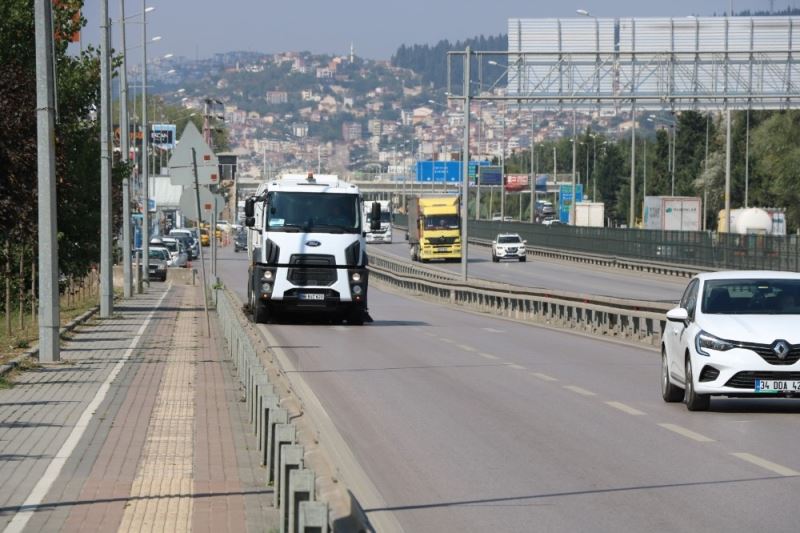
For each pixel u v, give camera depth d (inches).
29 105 4156.0
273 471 1288.1
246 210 4183.1
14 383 2301.9
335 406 2028.8
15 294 4756.4
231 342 2783.0
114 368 2608.3
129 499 1220.5
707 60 6441.9
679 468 1451.8
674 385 2084.2
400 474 1417.3
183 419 1814.7
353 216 4141.2
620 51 6387.8
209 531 1071.6
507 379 2475.4
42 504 1194.6
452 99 6653.5
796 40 6432.1
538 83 6550.2
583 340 3671.3
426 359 2933.1
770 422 1859.0
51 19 2751.0
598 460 1510.8
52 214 2728.8
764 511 1198.9
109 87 4343.0
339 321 4498.0
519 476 1402.6
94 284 6929.1
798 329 1934.1
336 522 759.1
